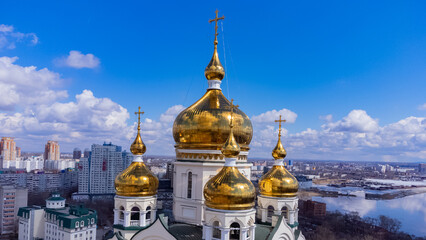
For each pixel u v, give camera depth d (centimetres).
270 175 5178
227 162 4003
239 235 3841
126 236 4509
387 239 16375
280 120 5528
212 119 4544
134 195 4600
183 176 4653
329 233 16288
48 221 13300
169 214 5128
